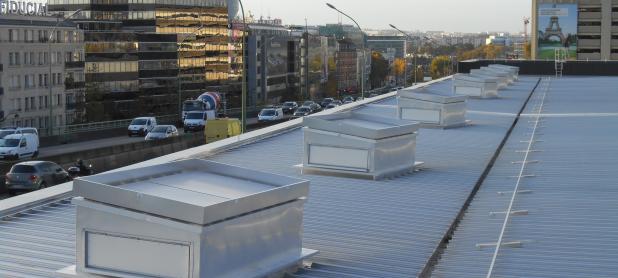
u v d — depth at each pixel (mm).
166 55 141875
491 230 15141
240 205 11320
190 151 22984
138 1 151000
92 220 11320
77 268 11461
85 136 78062
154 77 139375
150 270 11086
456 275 12336
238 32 169625
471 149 26188
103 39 125750
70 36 117000
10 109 104875
